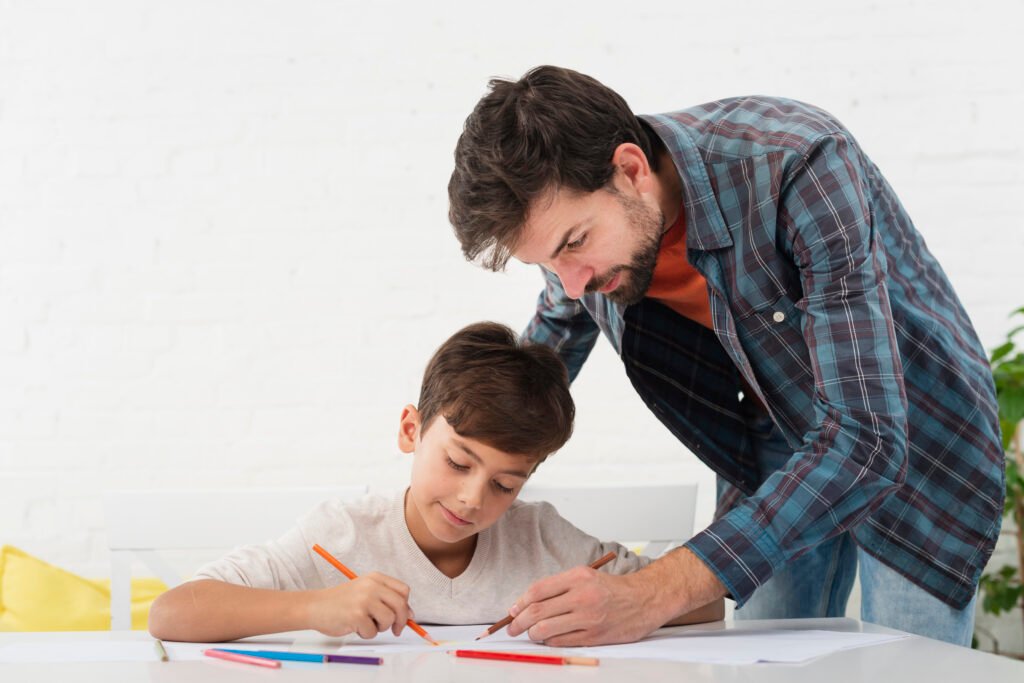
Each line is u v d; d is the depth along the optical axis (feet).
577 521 5.45
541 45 8.20
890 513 4.11
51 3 8.15
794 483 3.44
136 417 7.95
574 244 3.59
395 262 8.10
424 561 4.15
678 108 8.14
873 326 3.47
